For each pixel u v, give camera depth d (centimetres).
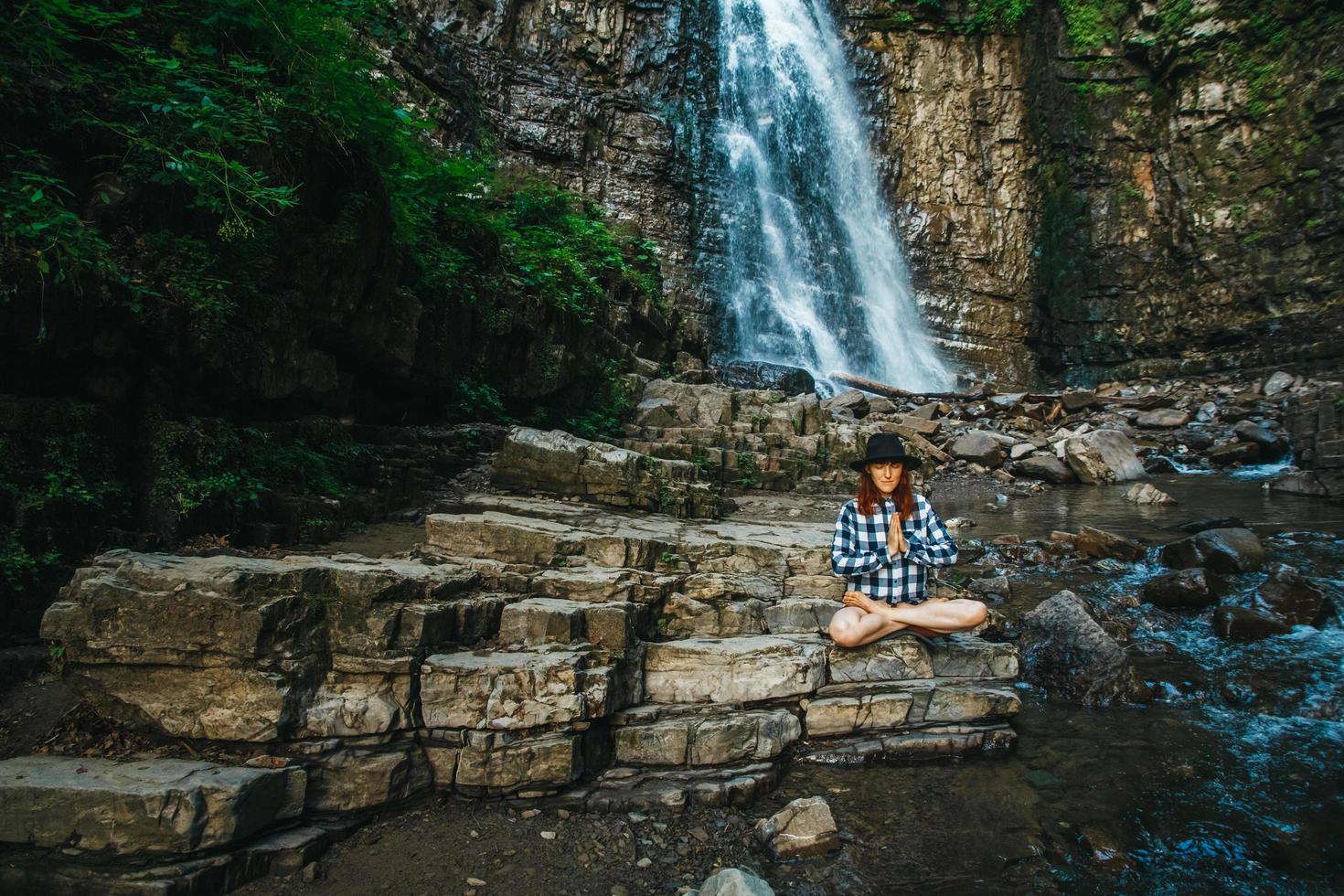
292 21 445
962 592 486
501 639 336
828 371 1936
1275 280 1705
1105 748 357
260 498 439
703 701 353
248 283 428
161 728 281
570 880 261
